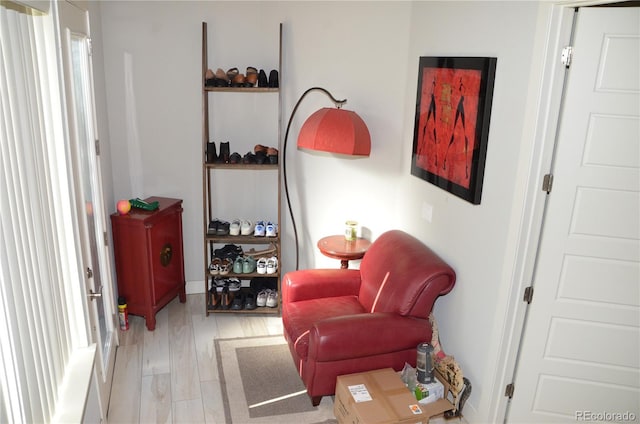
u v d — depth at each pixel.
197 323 3.71
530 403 2.56
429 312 2.81
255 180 4.00
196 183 3.94
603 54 2.07
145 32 3.55
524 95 2.23
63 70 1.89
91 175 2.82
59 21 1.85
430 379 2.66
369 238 3.97
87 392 1.87
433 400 2.64
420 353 2.64
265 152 3.68
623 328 2.36
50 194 1.81
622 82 2.09
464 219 2.77
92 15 3.04
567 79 2.13
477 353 2.67
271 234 3.73
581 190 2.23
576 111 2.15
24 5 1.46
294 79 3.72
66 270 2.02
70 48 2.11
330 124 3.04
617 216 2.23
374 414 2.33
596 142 2.16
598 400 2.49
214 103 3.80
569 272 2.33
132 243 3.42
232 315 3.85
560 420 2.56
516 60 2.28
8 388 1.36
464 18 2.72
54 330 1.79
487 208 2.54
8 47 1.40
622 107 2.11
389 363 2.74
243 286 4.19
